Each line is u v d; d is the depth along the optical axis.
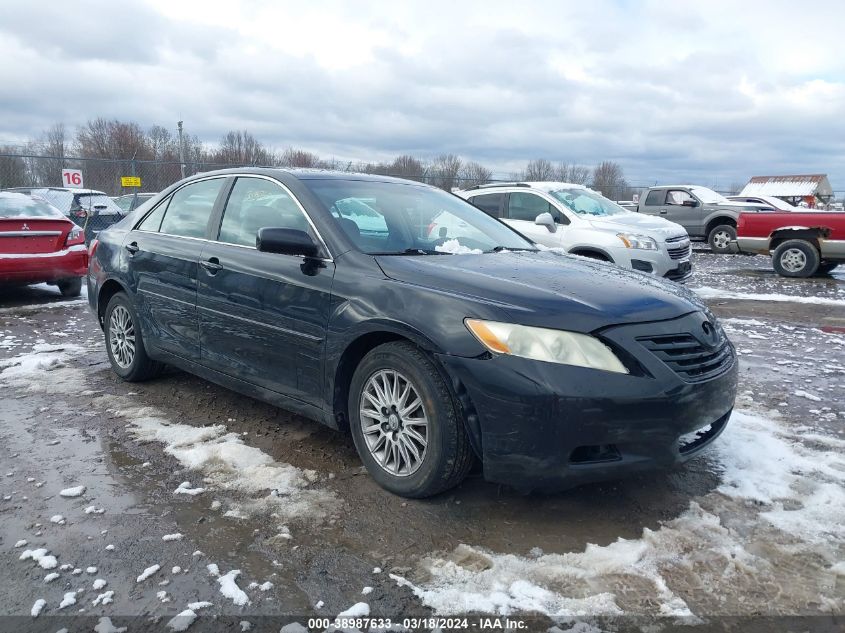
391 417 3.14
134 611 2.30
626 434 2.72
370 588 2.44
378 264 3.31
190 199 4.57
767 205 19.56
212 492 3.18
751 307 9.16
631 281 3.39
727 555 2.66
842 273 13.61
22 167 19.86
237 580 2.48
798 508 3.06
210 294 4.01
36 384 4.89
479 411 2.80
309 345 3.42
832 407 4.55
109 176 21.33
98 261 5.14
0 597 2.36
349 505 3.06
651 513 3.01
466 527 2.88
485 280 3.11
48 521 2.89
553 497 3.15
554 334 2.76
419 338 2.94
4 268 8.09
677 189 19.28
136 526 2.85
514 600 2.38
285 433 3.95
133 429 3.98
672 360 2.86
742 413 4.38
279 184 3.94
